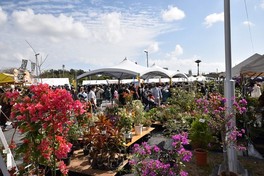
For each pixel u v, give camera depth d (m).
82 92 13.40
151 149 3.15
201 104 4.52
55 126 2.83
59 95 2.89
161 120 9.13
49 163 3.11
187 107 9.88
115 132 4.81
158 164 2.82
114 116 5.82
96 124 4.94
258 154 5.72
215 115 4.09
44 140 2.86
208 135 5.42
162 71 14.08
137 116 7.16
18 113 2.91
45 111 2.82
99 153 4.66
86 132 5.16
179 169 2.91
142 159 3.03
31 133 2.83
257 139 6.19
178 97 10.48
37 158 2.90
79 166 4.71
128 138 5.72
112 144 4.68
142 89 13.66
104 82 40.28
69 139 4.74
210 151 6.21
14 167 3.06
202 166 5.09
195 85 14.20
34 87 2.97
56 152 2.94
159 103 13.62
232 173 4.13
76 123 4.54
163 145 4.07
